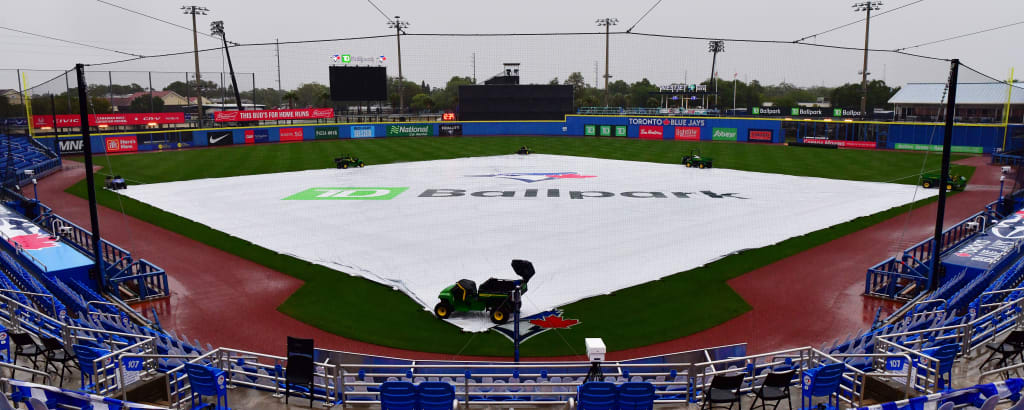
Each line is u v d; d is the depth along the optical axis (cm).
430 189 3997
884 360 1120
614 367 1250
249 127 7512
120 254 2167
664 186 4128
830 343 1636
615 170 4978
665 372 1245
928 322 1415
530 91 8850
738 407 1073
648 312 1866
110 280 2034
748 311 1883
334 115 8456
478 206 3409
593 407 990
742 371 1191
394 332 1730
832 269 2306
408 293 2020
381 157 5978
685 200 3600
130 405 911
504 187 4078
